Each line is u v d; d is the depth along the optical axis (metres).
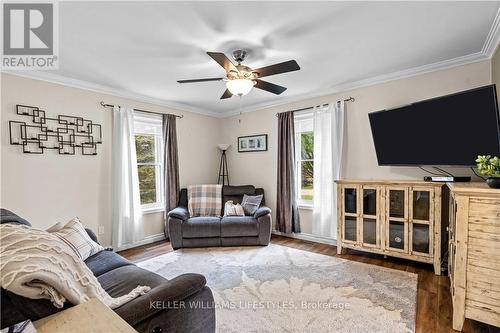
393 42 2.31
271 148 4.45
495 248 1.63
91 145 3.33
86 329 0.82
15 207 2.71
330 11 1.84
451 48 2.45
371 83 3.29
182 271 2.82
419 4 1.77
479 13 1.88
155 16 1.86
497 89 2.36
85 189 3.27
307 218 4.03
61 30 2.02
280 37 2.19
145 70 2.87
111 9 1.76
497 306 1.62
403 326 1.79
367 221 3.07
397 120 2.89
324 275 2.64
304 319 1.89
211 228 3.61
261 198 4.17
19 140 2.74
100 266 1.98
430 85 2.90
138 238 3.70
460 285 1.74
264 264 2.97
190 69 2.85
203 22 1.95
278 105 4.33
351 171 3.52
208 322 1.45
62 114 3.07
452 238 2.02
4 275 0.86
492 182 1.67
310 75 3.13
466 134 2.32
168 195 4.13
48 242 1.15
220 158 5.24
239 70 2.21
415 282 2.45
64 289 0.98
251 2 1.72
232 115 5.04
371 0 1.72
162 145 4.22
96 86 3.33
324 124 3.71
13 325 0.80
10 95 2.69
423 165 2.72
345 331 1.75
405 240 2.78
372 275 2.62
